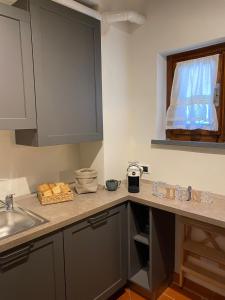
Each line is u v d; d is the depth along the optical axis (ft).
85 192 6.34
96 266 5.63
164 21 6.49
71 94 5.82
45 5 5.10
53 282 4.74
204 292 6.48
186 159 6.48
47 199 5.62
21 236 4.08
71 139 5.92
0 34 4.52
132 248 6.52
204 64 6.22
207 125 6.33
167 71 7.09
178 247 6.85
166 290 6.68
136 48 7.24
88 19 6.02
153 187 6.37
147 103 7.19
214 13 5.58
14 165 6.15
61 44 5.50
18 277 4.19
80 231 5.17
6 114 4.73
